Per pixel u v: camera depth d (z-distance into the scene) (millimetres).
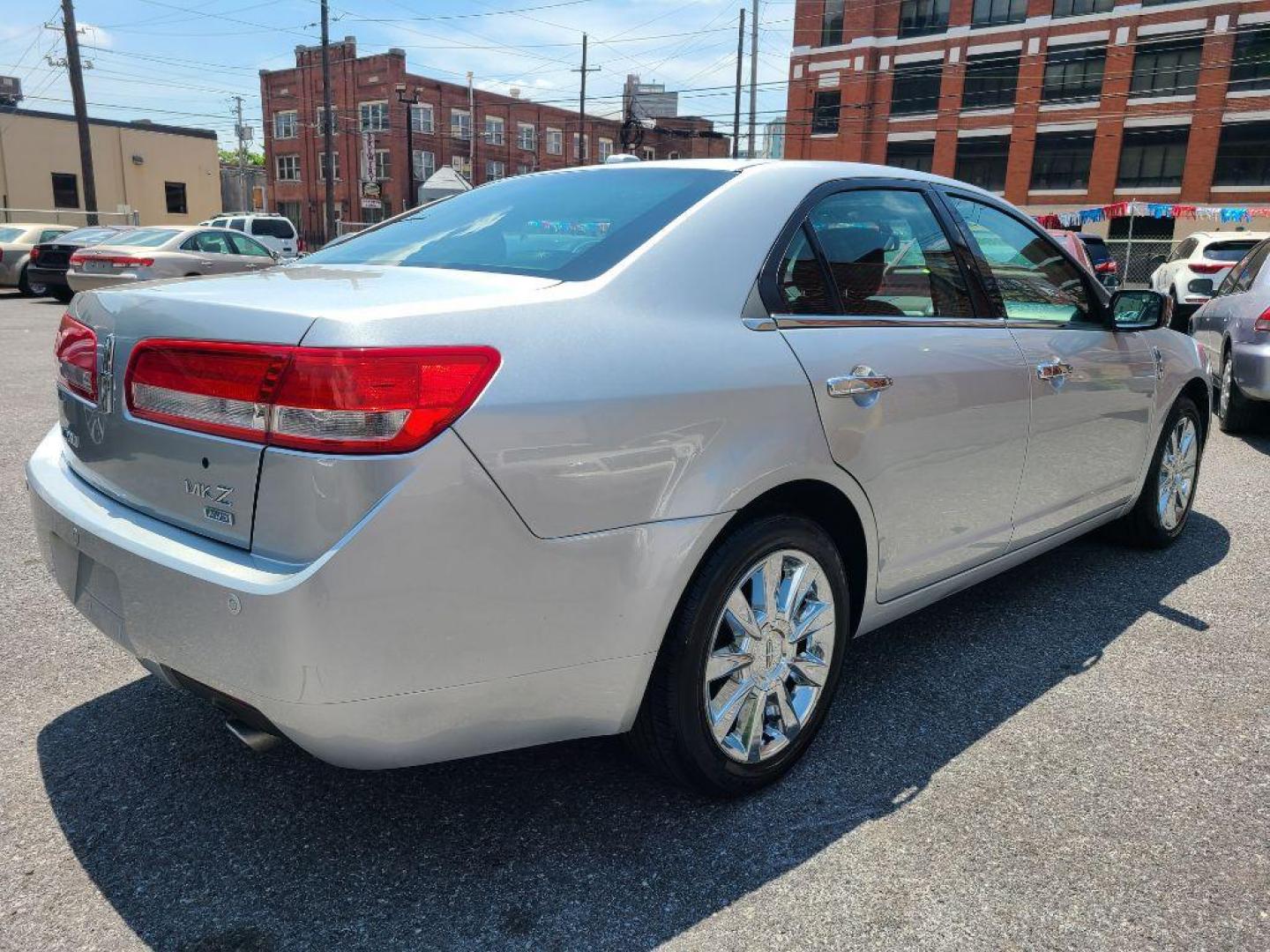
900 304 2738
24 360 9742
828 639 2523
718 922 1980
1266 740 2732
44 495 2293
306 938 1921
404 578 1747
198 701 2867
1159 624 3561
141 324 2037
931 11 41406
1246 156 35812
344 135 56125
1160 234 37594
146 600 1954
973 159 41344
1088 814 2371
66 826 2258
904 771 2557
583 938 1930
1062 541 3611
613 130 67250
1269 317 6484
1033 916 2006
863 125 43406
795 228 2484
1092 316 3633
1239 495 5457
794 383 2281
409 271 2293
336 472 1710
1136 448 3885
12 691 2896
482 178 59281
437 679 1832
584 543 1926
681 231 2281
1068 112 38750
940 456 2734
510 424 1813
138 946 1888
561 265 2201
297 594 1709
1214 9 35281
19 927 1926
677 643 2145
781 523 2307
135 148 38719
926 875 2131
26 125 35438
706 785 2314
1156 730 2787
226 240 15742
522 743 2041
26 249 18047
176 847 2191
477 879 2104
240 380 1818
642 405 1985
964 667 3191
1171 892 2086
